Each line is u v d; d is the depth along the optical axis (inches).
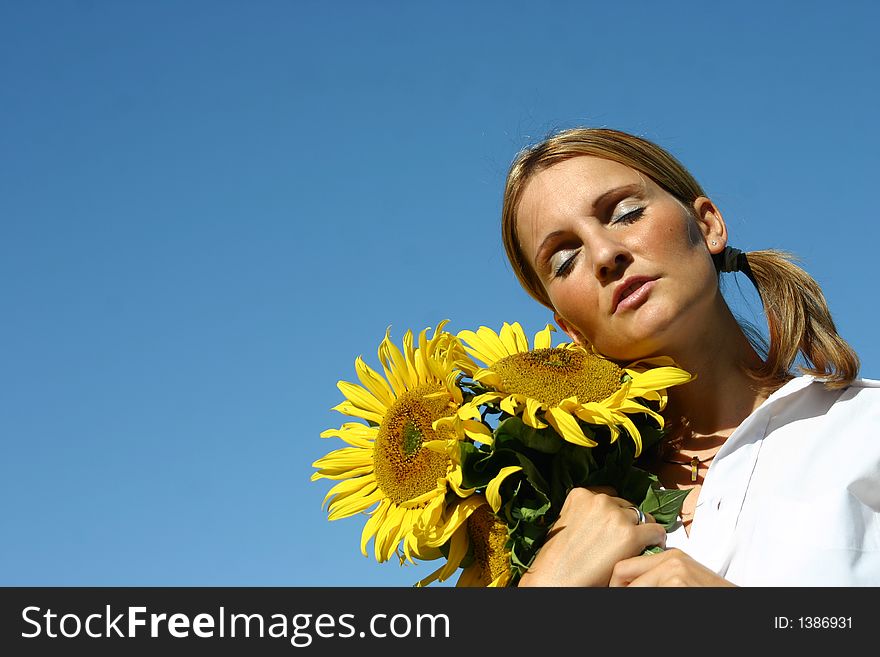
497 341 112.0
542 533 92.8
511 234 116.7
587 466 94.0
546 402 93.2
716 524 91.5
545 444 92.3
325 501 105.7
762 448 95.0
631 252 100.3
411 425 100.1
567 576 86.2
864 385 95.3
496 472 93.4
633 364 102.3
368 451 107.3
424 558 97.9
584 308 102.8
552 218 105.0
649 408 99.6
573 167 106.4
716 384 103.0
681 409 105.6
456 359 100.8
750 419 94.9
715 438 102.9
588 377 95.5
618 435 91.1
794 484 89.4
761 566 85.7
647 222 101.0
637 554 86.7
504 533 93.9
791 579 83.0
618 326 100.0
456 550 95.7
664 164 107.7
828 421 92.6
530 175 109.6
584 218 102.8
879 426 90.6
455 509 94.2
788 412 96.6
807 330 102.3
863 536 84.6
